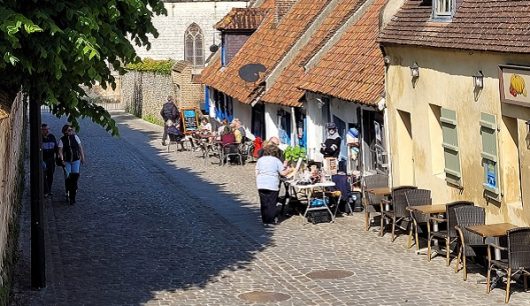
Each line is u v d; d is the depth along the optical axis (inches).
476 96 590.9
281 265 617.3
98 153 1397.6
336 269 597.9
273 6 1402.6
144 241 716.0
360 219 775.1
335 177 792.3
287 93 1072.8
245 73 1198.9
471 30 597.0
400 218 670.5
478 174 595.8
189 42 2449.6
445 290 530.6
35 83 453.4
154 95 1972.2
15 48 412.8
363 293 532.7
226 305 518.0
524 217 538.0
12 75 447.8
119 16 458.0
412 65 692.1
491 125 569.6
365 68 857.5
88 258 653.9
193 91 1726.1
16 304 523.5
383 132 787.4
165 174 1140.5
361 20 990.4
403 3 743.7
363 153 845.8
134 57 476.1
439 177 665.0
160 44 2436.0
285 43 1216.2
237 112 1380.4
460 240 562.3
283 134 1140.5
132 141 1587.1
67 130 900.0
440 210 617.3
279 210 804.0
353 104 860.6
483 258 578.9
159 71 1915.6
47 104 470.6
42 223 561.6
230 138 1212.5
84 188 1023.6
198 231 754.8
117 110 2365.9
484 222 581.0
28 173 1103.0
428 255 607.8
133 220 813.9
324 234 720.3
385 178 743.1
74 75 455.2
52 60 422.9
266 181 773.9
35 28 393.7
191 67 1721.2
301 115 1050.1
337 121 919.0
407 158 737.6
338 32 1000.9
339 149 875.4
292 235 723.4
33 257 559.5
